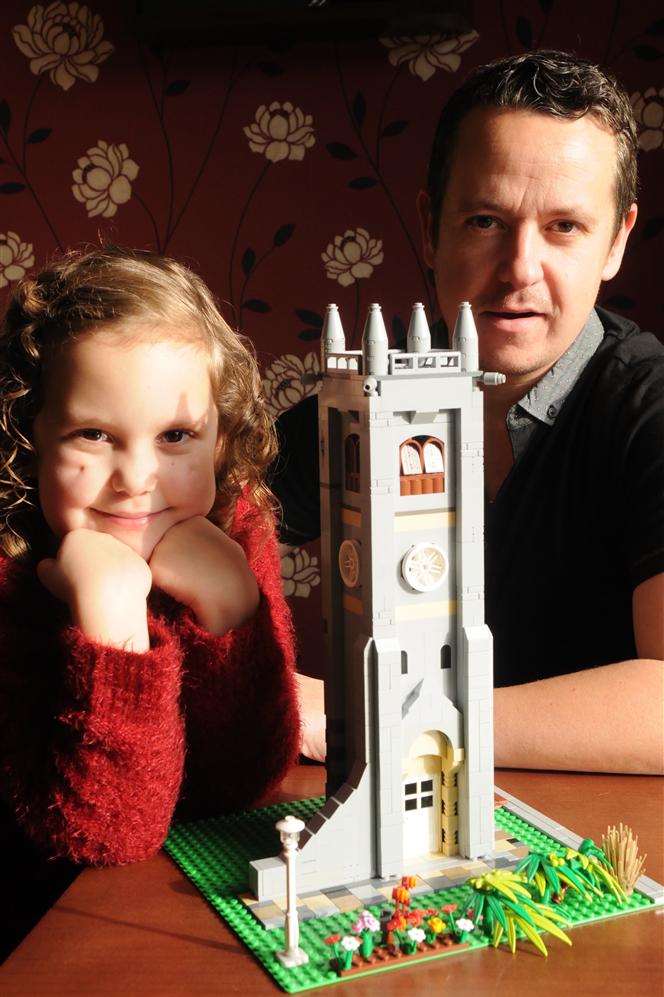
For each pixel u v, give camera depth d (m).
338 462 0.69
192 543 0.77
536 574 1.20
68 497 0.73
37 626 0.77
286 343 2.21
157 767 0.70
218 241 2.20
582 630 1.20
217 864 0.70
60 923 0.62
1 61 2.19
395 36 2.07
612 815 0.75
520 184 1.00
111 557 0.72
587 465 1.15
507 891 0.60
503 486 1.20
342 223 2.16
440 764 0.69
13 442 0.76
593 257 1.05
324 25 2.00
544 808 0.77
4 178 2.22
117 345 0.70
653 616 1.00
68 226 2.23
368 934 0.57
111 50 2.16
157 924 0.62
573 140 1.00
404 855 0.69
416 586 0.66
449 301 1.11
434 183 1.12
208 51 2.14
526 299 1.04
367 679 0.65
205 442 0.76
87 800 0.69
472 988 0.55
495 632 1.23
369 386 0.63
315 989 0.55
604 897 0.63
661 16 2.00
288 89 2.13
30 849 0.84
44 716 0.74
